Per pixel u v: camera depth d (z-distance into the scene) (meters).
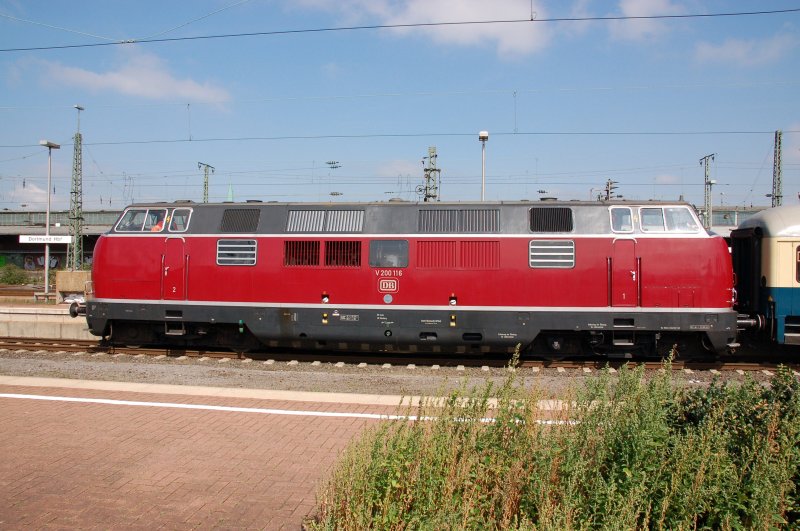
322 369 13.65
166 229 14.85
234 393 9.79
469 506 4.45
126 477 6.15
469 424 5.57
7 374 12.02
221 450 7.00
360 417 8.43
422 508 4.48
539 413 6.58
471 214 13.72
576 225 13.36
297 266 14.09
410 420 7.39
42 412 8.55
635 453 4.76
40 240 32.34
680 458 4.80
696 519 4.44
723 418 5.30
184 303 14.53
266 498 5.66
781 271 13.69
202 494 5.75
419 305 13.62
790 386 5.65
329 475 6.21
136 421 8.16
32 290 38.81
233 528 5.05
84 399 9.30
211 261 14.48
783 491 4.40
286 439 7.43
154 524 5.11
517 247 13.40
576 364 13.98
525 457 5.00
